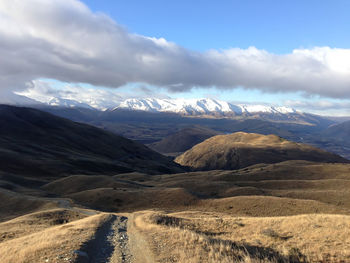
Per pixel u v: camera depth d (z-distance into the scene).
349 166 144.62
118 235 24.06
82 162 199.75
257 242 21.30
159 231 24.25
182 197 77.69
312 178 132.12
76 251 16.20
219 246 18.16
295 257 17.12
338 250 17.59
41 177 153.38
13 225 36.84
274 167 151.38
